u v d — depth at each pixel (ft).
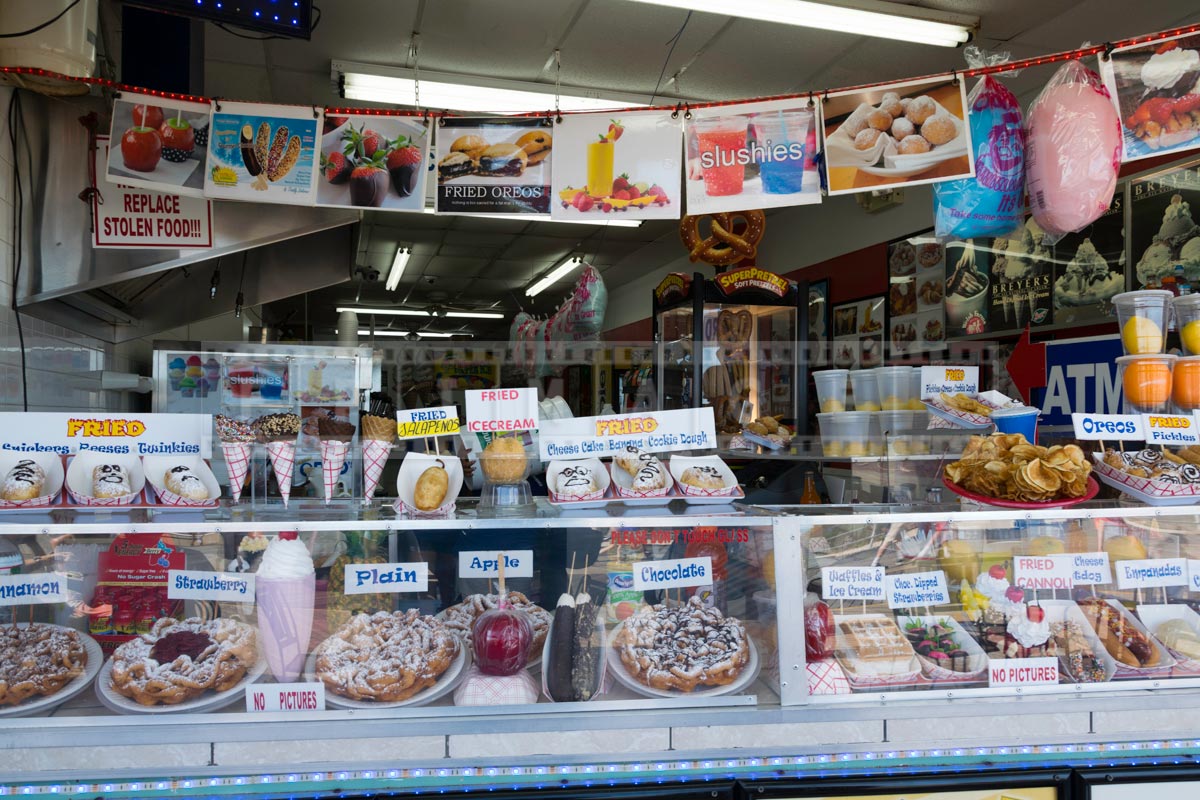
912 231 18.43
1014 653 5.47
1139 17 12.46
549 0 12.24
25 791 4.51
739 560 5.60
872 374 7.73
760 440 9.53
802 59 14.51
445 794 4.71
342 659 5.06
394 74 14.66
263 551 5.19
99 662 5.01
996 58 7.47
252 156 7.20
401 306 45.19
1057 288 14.30
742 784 4.86
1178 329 6.63
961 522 5.70
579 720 4.94
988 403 7.02
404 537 5.44
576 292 12.82
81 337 11.76
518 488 5.94
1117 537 5.83
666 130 7.20
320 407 11.34
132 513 5.39
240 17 7.95
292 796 4.64
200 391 11.63
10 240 8.36
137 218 9.06
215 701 4.91
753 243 12.49
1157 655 5.58
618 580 5.57
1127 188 12.89
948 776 4.99
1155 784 5.08
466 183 7.23
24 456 5.42
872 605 5.49
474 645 5.19
